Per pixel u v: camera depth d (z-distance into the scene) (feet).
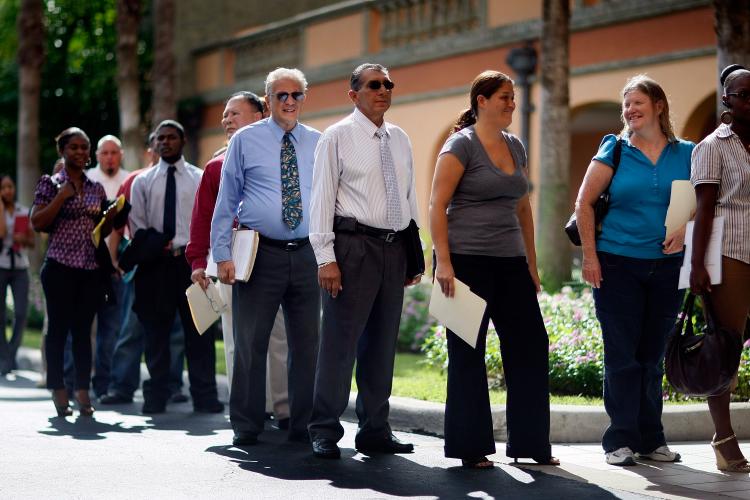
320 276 29.86
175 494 24.76
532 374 28.73
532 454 28.84
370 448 31.30
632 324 29.17
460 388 28.53
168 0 90.02
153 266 41.27
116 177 50.16
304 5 136.77
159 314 41.16
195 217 35.19
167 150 41.88
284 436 34.65
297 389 33.32
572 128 112.06
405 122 97.96
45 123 133.90
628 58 78.64
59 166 47.09
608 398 29.58
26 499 24.06
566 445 33.06
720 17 47.55
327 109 106.52
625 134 29.76
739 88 27.53
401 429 36.58
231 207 32.83
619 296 29.09
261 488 25.62
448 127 93.20
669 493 25.45
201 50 125.08
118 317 47.93
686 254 27.91
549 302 49.85
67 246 40.52
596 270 29.07
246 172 33.06
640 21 77.71
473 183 28.22
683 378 27.58
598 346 41.39
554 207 68.39
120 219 41.57
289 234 32.86
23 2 102.06
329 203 29.89
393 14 99.19
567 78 68.64
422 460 29.94
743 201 27.73
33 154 102.32
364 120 30.42
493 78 28.37
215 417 39.93
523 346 28.73
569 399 38.06
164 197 41.75
